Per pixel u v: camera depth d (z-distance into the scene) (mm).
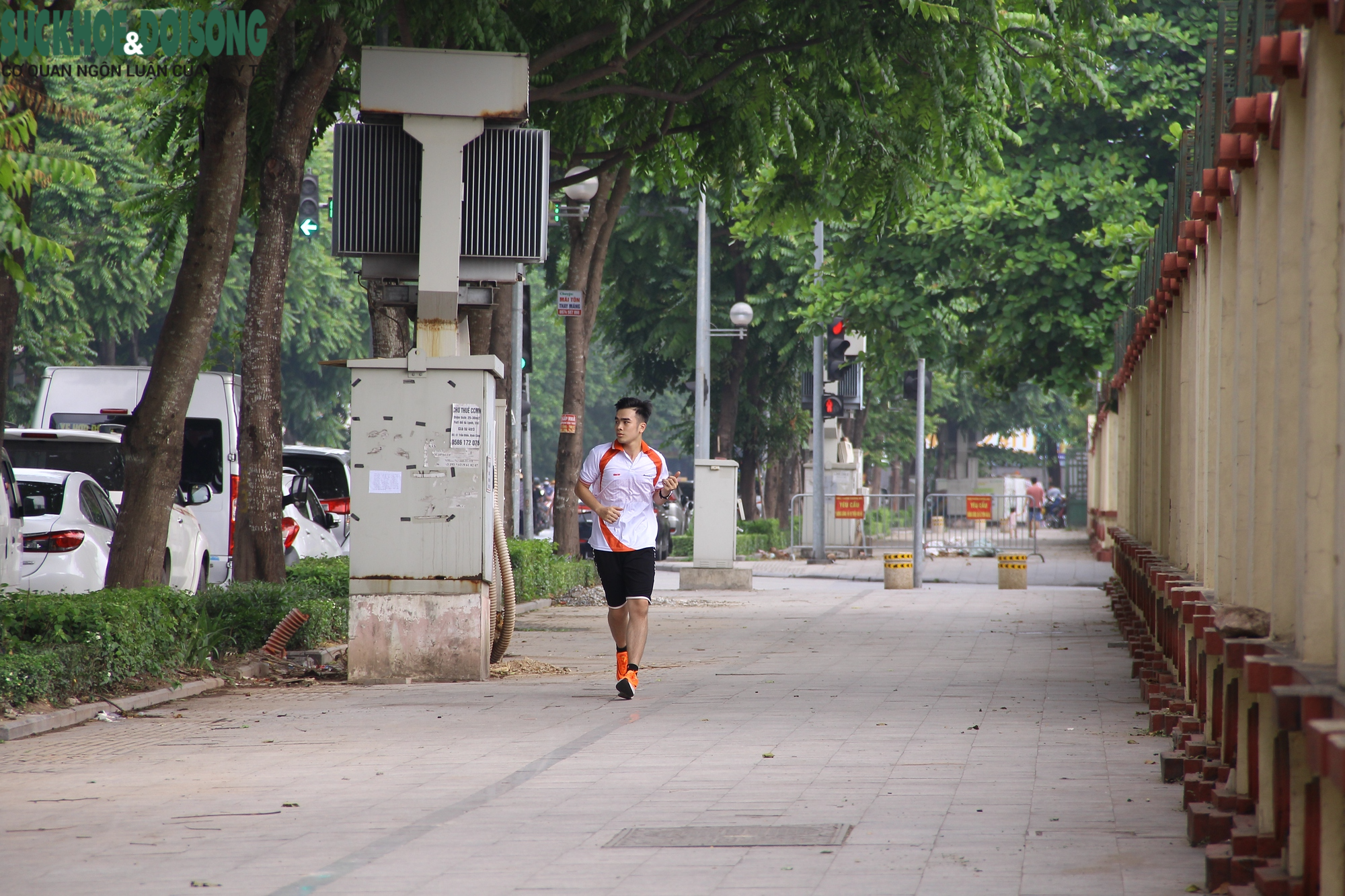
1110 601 71375
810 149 60375
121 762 27438
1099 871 17984
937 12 51562
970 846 19516
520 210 41031
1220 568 24484
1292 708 13266
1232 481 22328
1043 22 57281
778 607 73750
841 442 149375
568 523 86875
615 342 143125
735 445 150750
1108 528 78062
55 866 19109
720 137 61125
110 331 135625
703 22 58656
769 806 22484
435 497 40625
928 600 79438
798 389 149000
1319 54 15523
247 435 51062
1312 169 15695
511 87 40625
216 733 31281
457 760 27312
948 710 34031
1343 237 14203
